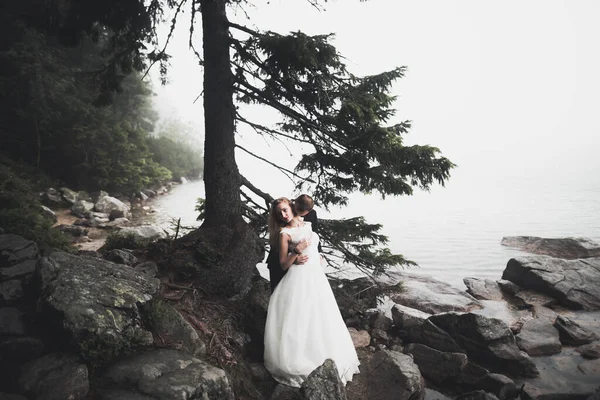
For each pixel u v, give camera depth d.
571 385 4.08
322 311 3.67
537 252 11.33
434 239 13.92
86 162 19.92
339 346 3.68
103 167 20.44
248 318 4.29
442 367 4.29
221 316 4.14
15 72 18.17
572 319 5.98
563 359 4.71
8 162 17.25
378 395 3.66
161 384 2.64
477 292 7.73
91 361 2.71
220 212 5.18
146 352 3.02
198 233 5.02
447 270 10.05
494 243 12.85
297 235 3.67
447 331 4.92
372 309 6.25
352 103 4.72
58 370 2.56
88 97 20.53
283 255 3.61
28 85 18.23
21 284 3.43
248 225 5.25
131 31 5.61
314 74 4.68
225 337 3.82
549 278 7.23
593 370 4.37
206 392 2.73
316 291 3.70
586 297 6.73
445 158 5.05
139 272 3.85
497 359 4.42
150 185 28.36
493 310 6.74
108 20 5.23
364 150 5.22
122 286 3.34
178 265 4.46
